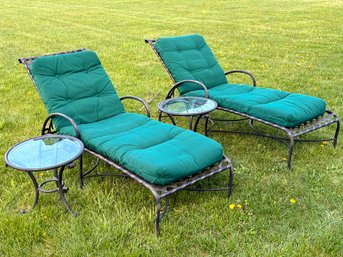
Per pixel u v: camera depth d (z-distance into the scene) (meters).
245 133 4.66
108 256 2.80
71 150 3.22
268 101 4.51
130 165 3.16
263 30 11.84
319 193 3.61
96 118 4.14
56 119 3.93
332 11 15.11
